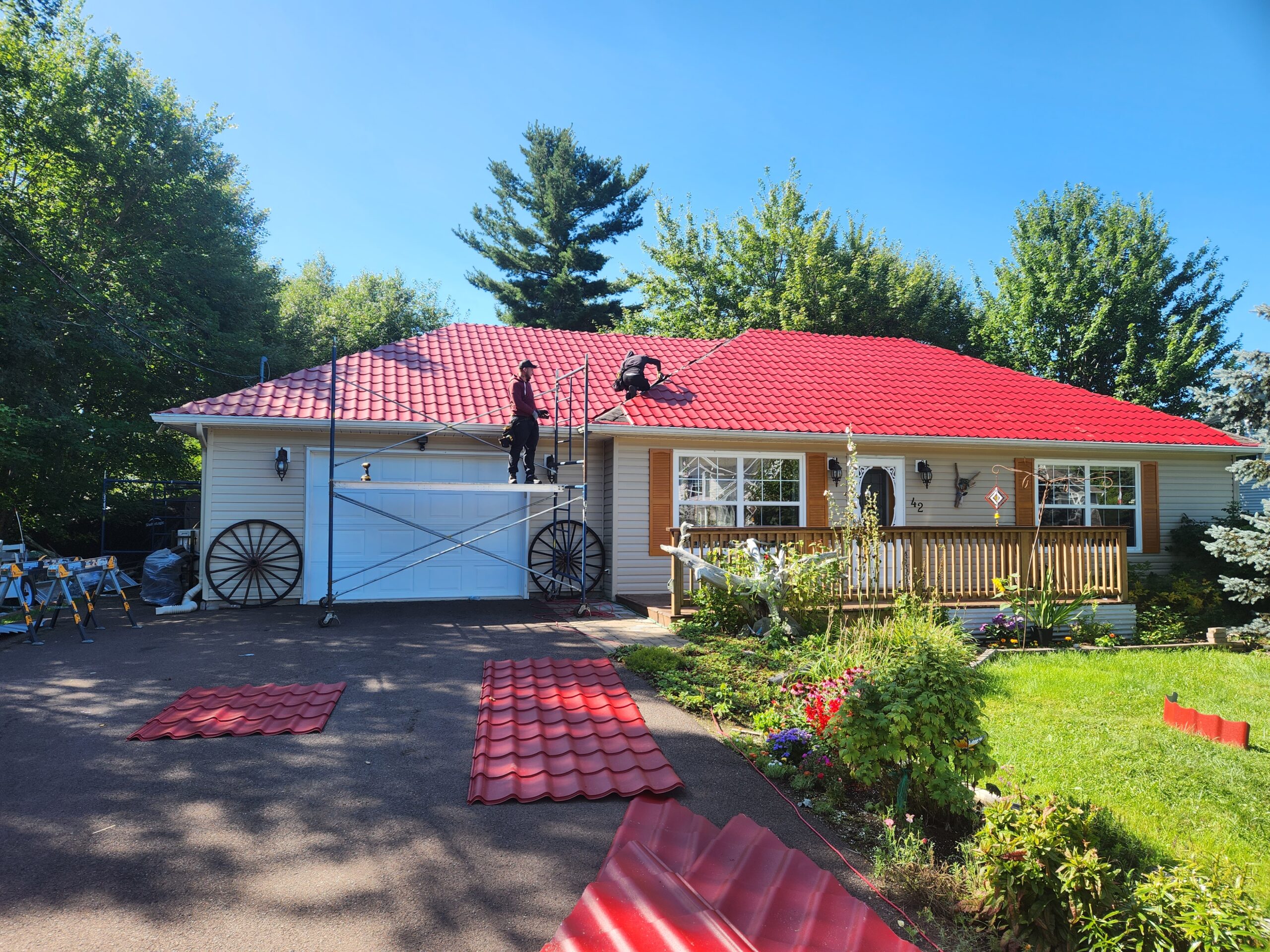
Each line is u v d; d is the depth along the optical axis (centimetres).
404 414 1218
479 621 1048
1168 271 2858
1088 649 999
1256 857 429
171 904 336
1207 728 628
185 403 2119
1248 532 1020
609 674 753
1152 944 295
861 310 2930
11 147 1908
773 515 1342
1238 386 998
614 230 3903
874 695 446
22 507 1806
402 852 390
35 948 301
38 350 1678
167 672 745
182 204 2112
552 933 318
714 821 437
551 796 462
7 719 596
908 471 1403
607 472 1318
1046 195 3056
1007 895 327
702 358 1562
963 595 1112
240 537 1172
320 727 581
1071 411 1569
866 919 326
